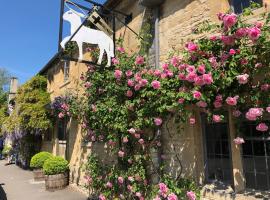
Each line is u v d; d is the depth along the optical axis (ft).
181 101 14.10
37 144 48.88
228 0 15.84
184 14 18.06
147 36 20.29
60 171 30.73
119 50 21.25
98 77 22.52
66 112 31.86
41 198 26.45
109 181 22.48
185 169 16.42
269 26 11.82
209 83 12.75
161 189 15.76
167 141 17.87
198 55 14.02
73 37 18.58
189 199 15.17
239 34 12.14
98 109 21.62
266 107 12.08
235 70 12.62
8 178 38.91
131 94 18.61
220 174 15.14
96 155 26.53
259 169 13.41
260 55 12.15
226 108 14.29
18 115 42.91
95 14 20.48
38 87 45.65
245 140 14.11
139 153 19.61
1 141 71.92
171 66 15.62
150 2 19.95
